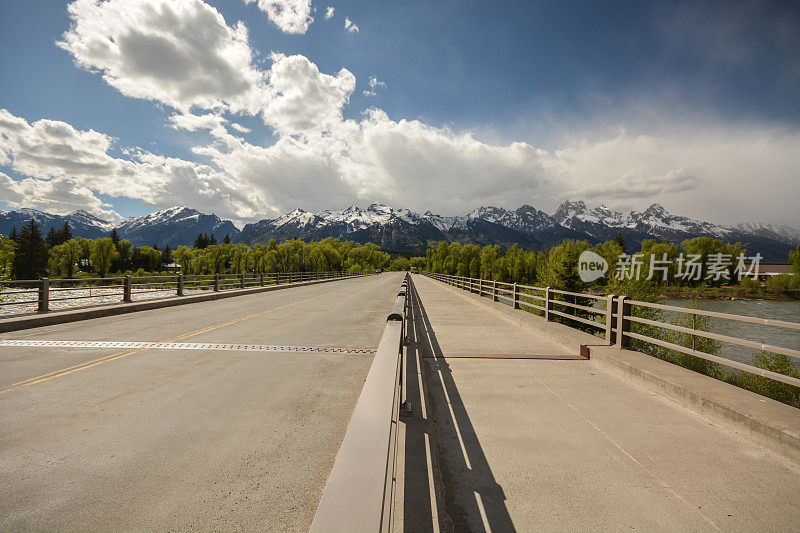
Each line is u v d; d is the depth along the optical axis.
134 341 9.28
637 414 5.02
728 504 3.11
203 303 19.41
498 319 14.55
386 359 3.00
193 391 5.62
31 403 5.08
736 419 4.44
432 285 44.16
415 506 2.83
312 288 35.22
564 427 4.60
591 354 7.87
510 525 2.84
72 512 2.80
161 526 2.65
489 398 5.62
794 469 3.64
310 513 2.82
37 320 11.39
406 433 4.15
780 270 112.50
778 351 4.73
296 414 4.77
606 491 3.28
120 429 4.29
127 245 131.88
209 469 3.44
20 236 87.38
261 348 8.61
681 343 15.03
